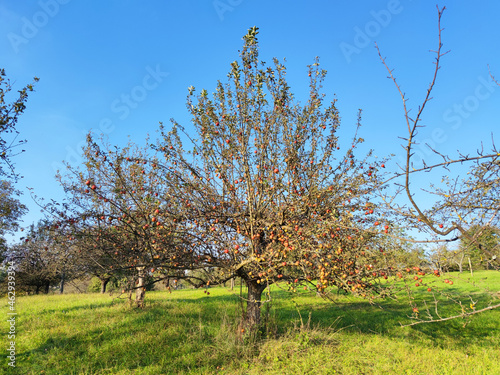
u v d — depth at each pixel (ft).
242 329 27.78
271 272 22.18
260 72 23.72
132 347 27.20
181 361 24.88
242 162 24.26
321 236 21.35
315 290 22.93
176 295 64.23
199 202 24.36
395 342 29.40
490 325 34.22
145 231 21.40
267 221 23.56
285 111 26.09
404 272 19.63
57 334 29.84
